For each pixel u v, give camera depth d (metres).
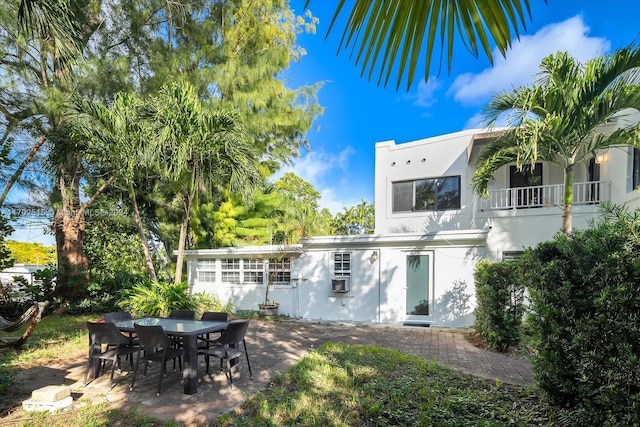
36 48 7.66
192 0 10.42
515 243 9.61
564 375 3.04
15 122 8.46
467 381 4.66
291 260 10.98
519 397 4.03
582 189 9.95
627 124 8.21
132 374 5.20
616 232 2.73
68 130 8.39
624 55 6.41
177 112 7.90
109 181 9.86
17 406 4.02
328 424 3.50
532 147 7.15
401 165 12.36
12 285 11.15
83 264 11.16
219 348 5.04
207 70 9.83
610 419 2.58
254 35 11.43
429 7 1.29
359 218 26.06
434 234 9.21
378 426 3.44
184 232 9.63
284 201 15.59
